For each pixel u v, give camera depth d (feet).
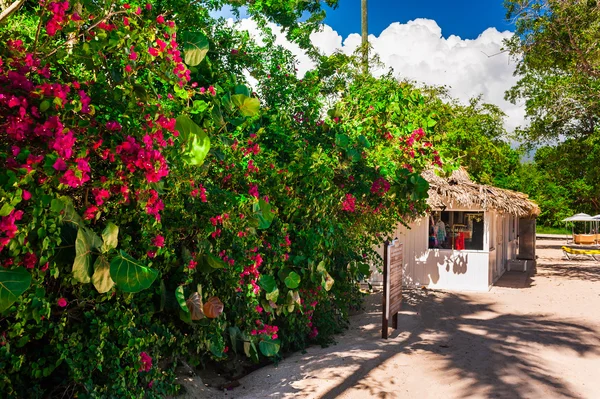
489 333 30.94
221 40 26.08
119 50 13.02
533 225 81.66
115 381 13.78
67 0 11.75
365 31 63.67
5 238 9.70
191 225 16.84
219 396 19.56
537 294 47.01
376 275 51.75
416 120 30.42
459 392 20.61
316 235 24.48
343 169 27.81
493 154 86.58
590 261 83.76
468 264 49.37
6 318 12.26
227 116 18.93
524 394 20.54
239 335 20.98
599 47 61.00
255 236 20.62
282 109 28.32
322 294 25.76
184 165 15.12
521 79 74.43
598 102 66.59
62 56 11.93
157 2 20.08
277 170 23.08
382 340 28.45
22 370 12.87
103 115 12.24
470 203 46.80
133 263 12.74
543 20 62.28
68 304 13.80
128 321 14.01
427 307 39.65
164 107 14.07
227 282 19.10
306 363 23.56
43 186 10.55
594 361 25.66
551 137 74.64
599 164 80.28
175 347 17.43
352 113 31.63
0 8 12.91
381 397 19.80
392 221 36.06
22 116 10.00
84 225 12.50
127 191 12.10
